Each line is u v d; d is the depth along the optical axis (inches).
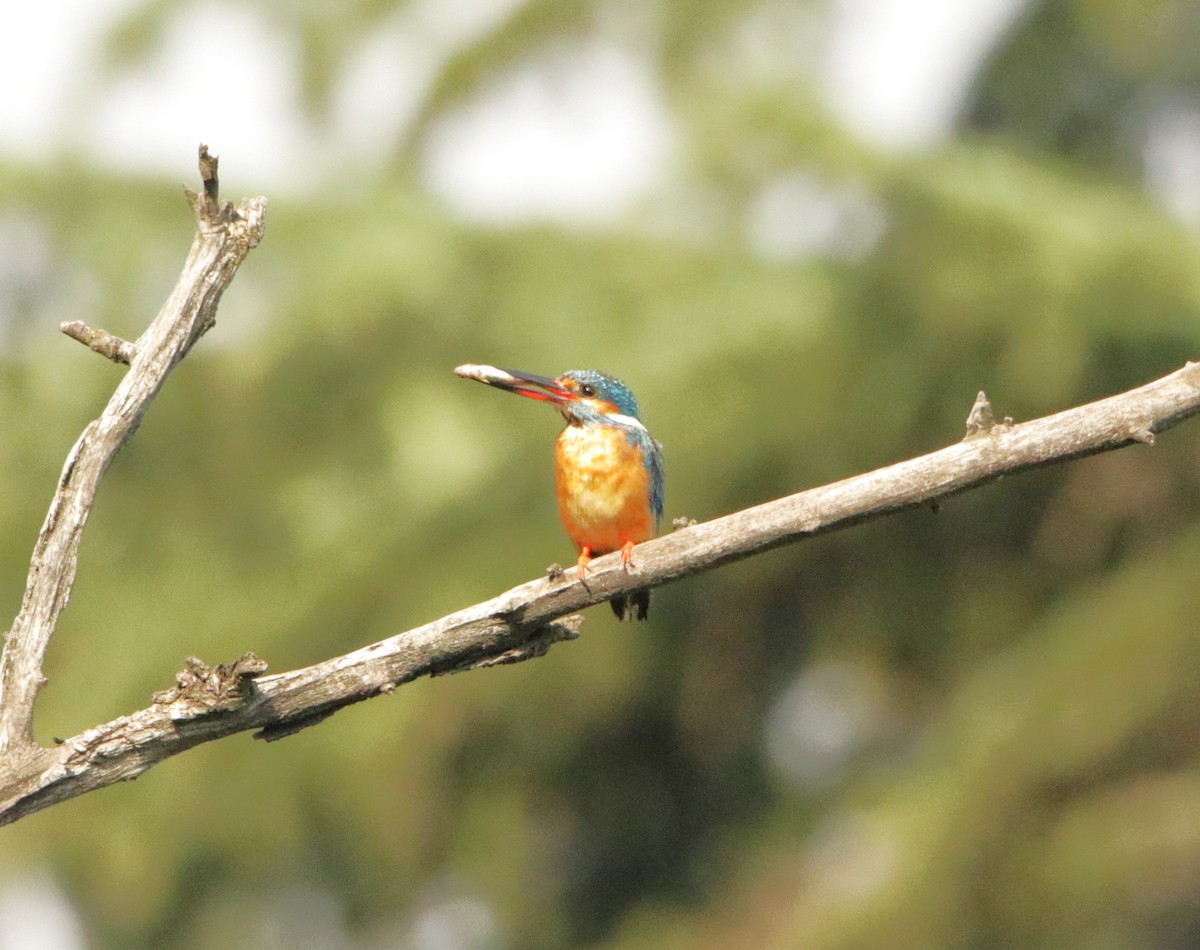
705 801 731.4
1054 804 543.2
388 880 633.0
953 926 531.2
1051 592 661.9
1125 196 585.0
